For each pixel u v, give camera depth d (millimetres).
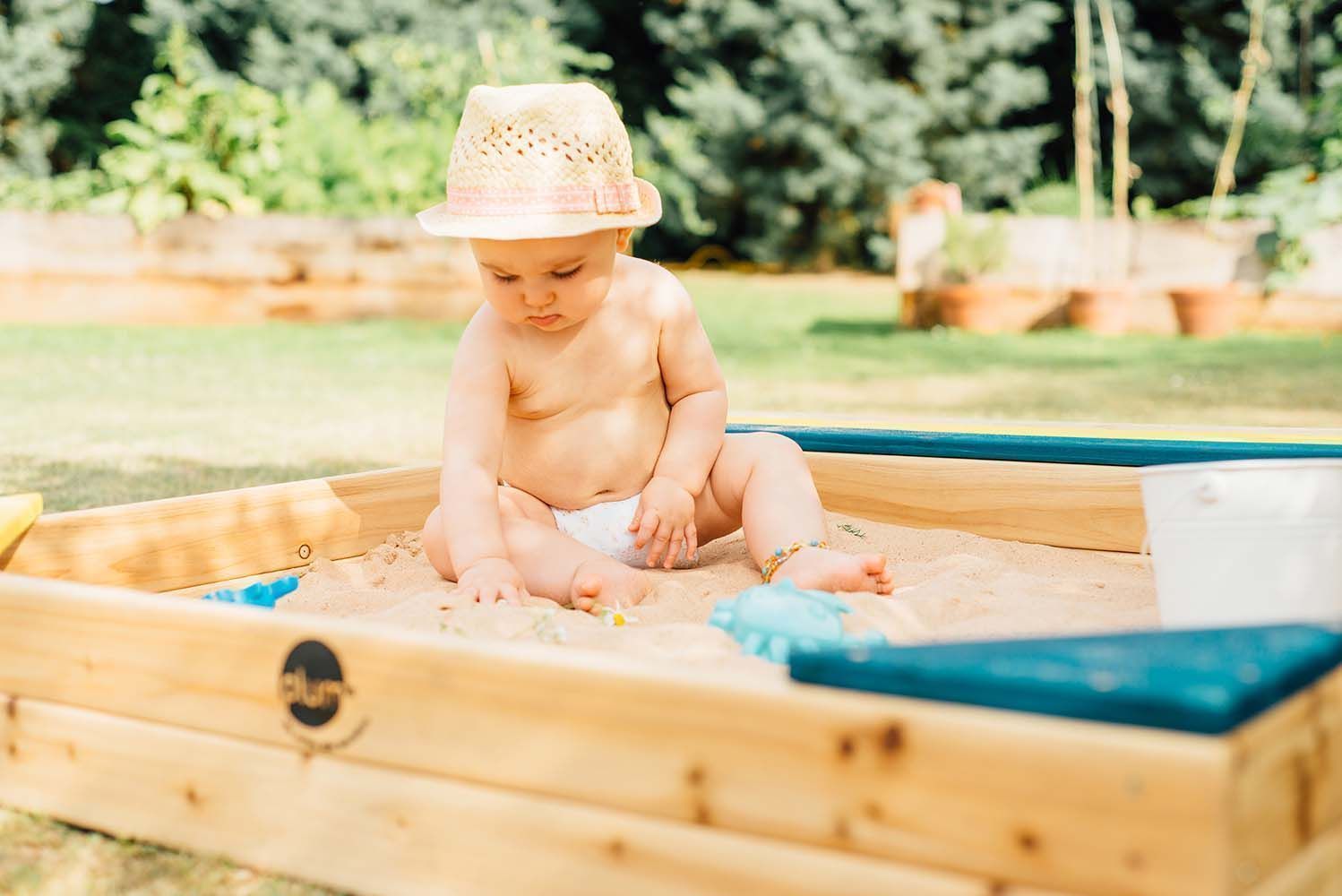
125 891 1610
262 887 1625
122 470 4426
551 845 1478
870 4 14180
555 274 2309
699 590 2434
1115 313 9891
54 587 1861
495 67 11961
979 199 15047
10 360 7602
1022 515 2975
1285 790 1262
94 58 13188
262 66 13469
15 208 10406
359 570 2801
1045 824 1231
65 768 1838
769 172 14906
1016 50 14477
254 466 4570
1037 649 1366
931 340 9625
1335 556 1822
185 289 9516
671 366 2623
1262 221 10062
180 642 1740
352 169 10523
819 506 2557
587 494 2594
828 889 1331
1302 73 14000
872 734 1309
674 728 1408
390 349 8539
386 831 1583
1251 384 7066
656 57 15781
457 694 1534
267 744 1677
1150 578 2613
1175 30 14750
